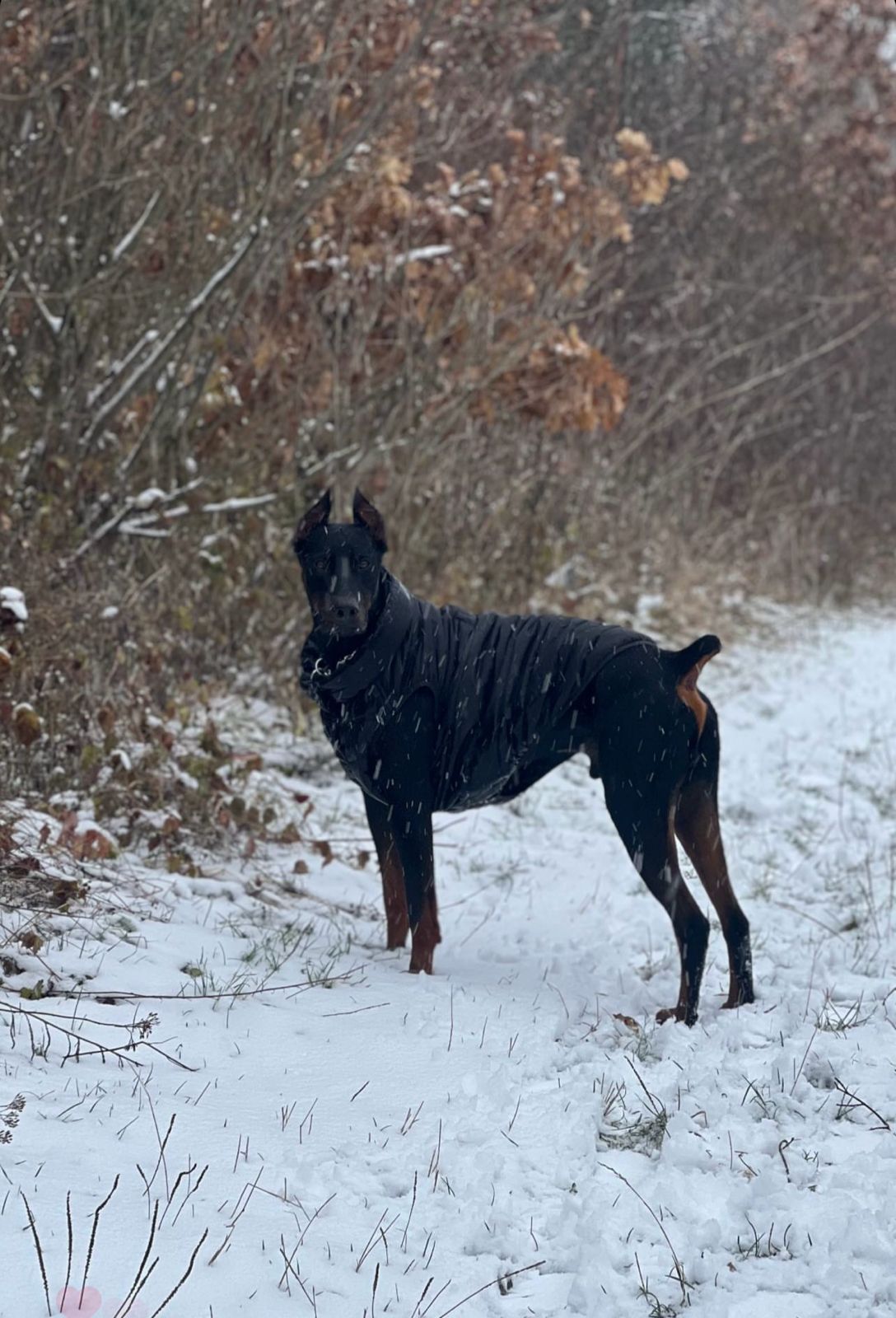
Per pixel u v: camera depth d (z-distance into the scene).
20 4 9.12
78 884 5.76
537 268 11.30
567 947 6.29
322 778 8.98
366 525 5.55
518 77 13.70
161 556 9.55
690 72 20.58
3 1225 3.36
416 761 5.59
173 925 5.86
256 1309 3.20
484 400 11.65
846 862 7.87
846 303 20.02
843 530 19.55
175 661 9.32
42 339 9.70
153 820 7.01
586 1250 3.53
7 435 8.96
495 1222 3.66
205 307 9.46
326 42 10.27
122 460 9.60
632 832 5.37
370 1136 4.11
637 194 11.58
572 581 13.70
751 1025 5.13
